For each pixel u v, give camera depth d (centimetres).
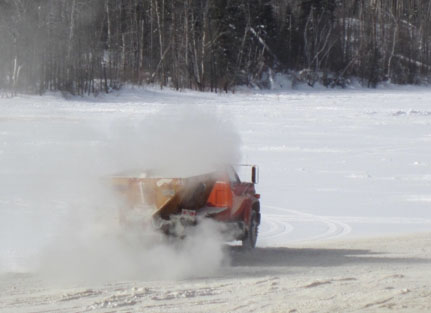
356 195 3834
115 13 13375
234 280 1809
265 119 8612
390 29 19050
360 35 18488
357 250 2377
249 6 16400
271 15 17112
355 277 1844
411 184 4253
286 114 9431
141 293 1593
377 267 2045
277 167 4847
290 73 17000
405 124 8200
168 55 14188
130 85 12812
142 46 13825
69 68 10931
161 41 14138
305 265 2080
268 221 3078
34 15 10512
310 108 10756
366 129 7606
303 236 2730
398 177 4519
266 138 6594
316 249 2395
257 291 1625
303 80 16788
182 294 1581
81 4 11044
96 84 11725
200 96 12862
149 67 14200
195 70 14212
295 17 17662
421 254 2292
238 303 1487
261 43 16938
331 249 2395
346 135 7000
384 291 1609
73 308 1447
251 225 2338
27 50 10512
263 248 2416
